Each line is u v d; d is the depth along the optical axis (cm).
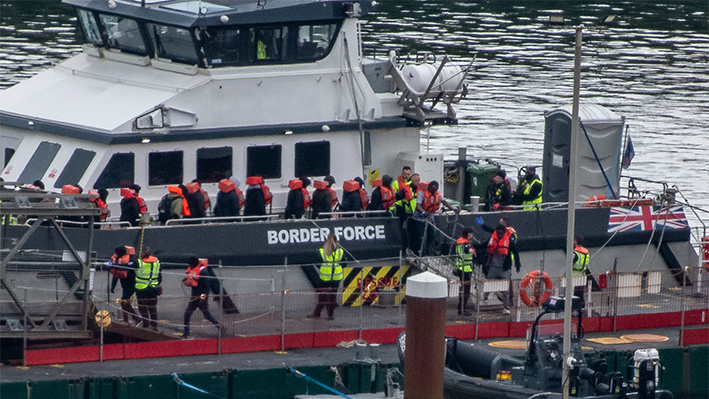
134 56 10612
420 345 8250
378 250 10438
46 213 8594
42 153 10219
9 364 8794
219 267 9719
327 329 9881
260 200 10206
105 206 9631
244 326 9600
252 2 10488
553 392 8412
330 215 10488
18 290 9212
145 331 9256
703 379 10012
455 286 10162
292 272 10238
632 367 8425
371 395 9006
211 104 10225
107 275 9288
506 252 10356
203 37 10050
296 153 10631
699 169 18550
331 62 10719
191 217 9988
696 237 12169
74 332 8944
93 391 8381
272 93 10469
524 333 10262
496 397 8512
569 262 8250
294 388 8925
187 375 8631
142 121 9925
